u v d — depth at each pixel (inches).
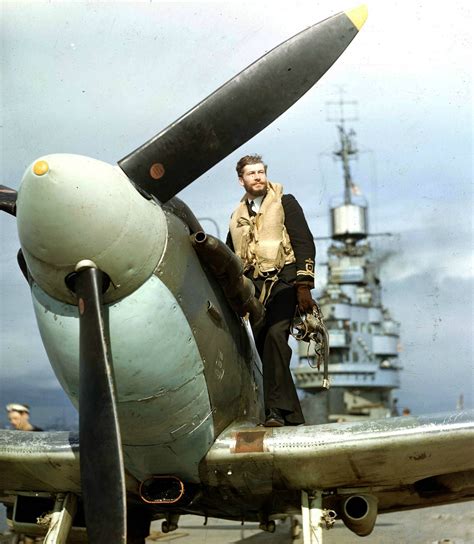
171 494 181.6
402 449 172.4
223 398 175.6
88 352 152.6
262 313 187.5
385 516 348.8
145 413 164.7
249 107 175.2
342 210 995.9
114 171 158.7
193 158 170.4
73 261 151.5
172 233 164.1
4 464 185.6
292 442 174.6
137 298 156.9
